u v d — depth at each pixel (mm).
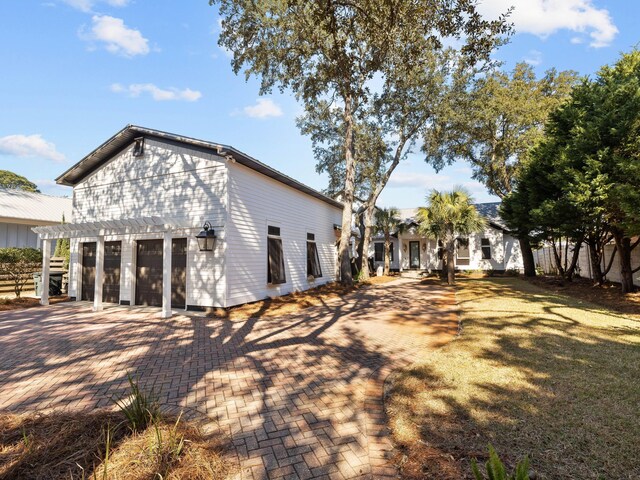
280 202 12727
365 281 18594
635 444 2625
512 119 17484
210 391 3984
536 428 2896
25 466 2404
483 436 2805
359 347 5922
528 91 17094
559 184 10336
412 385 4012
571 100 11227
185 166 10141
